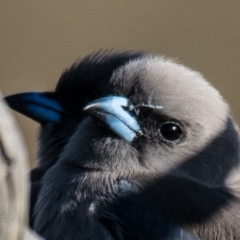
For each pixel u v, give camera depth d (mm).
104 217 1928
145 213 1929
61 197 1937
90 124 1949
